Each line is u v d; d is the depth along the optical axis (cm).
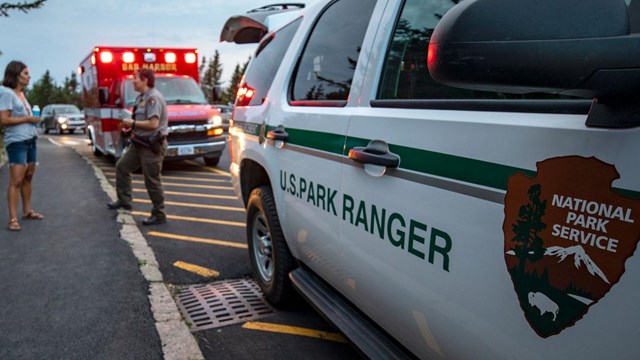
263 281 343
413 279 166
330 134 224
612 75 90
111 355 272
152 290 360
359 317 226
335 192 219
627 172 100
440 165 152
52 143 1895
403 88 188
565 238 112
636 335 98
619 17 89
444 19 106
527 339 123
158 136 533
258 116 335
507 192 128
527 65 95
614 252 101
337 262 225
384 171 180
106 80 1067
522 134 125
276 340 294
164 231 532
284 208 287
